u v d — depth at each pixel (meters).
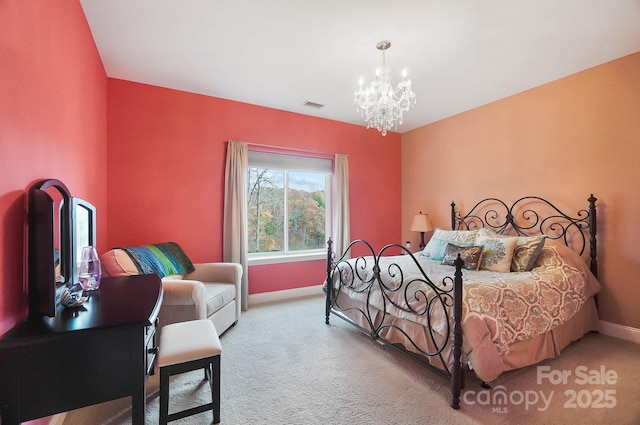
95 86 2.50
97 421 1.61
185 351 1.52
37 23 1.39
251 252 3.89
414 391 1.89
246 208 3.61
